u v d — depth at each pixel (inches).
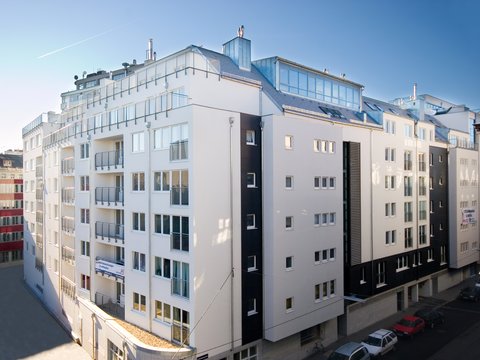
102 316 856.3
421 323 1015.0
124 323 815.1
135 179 823.7
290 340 828.6
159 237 746.8
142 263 801.6
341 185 928.3
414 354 878.4
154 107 783.7
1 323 1151.6
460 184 1485.0
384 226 1116.5
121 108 880.9
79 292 1010.7
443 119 1686.8
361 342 879.7
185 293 689.6
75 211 1040.2
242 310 743.7
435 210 1384.1
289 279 795.4
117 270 869.8
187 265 687.7
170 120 722.8
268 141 780.6
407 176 1229.1
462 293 1315.2
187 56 832.3
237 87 830.5
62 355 917.2
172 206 716.7
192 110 674.8
